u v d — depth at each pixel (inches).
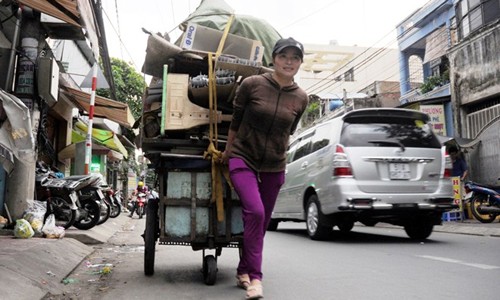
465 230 319.0
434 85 648.4
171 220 147.7
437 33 746.2
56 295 135.6
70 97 441.1
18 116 176.2
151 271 163.6
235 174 132.0
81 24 251.8
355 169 245.6
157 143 148.8
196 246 149.9
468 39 500.1
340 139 253.1
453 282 144.9
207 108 151.6
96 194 329.4
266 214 140.9
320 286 144.1
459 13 592.1
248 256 128.5
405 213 249.4
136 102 874.8
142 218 645.3
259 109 128.3
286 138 136.0
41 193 302.8
